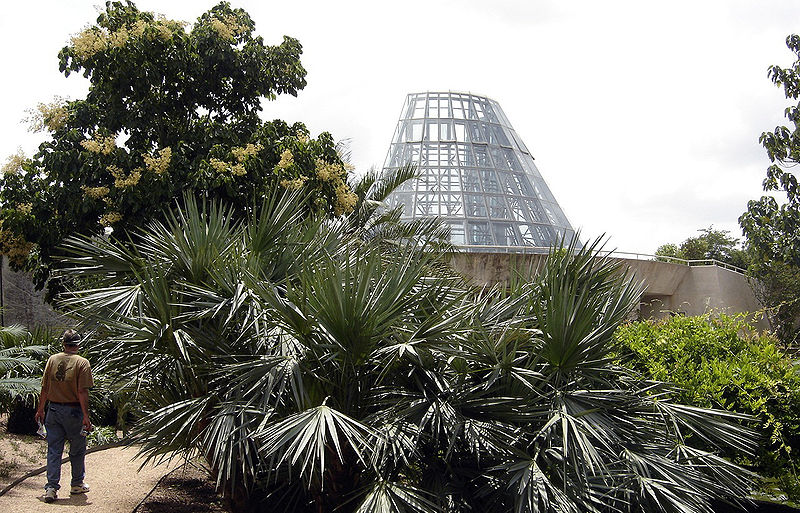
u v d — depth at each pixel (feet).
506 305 23.79
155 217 40.19
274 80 48.29
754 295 104.58
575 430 18.06
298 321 19.76
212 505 25.66
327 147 46.03
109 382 27.12
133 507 24.50
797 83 56.39
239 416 19.98
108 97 44.62
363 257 22.08
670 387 24.32
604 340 20.71
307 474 21.01
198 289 22.06
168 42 43.39
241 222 26.61
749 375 27.84
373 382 21.29
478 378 21.63
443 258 29.04
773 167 58.03
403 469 19.80
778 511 27.68
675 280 101.60
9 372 30.81
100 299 22.20
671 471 19.84
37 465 30.94
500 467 18.63
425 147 120.88
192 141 43.24
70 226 42.24
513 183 116.67
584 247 23.53
